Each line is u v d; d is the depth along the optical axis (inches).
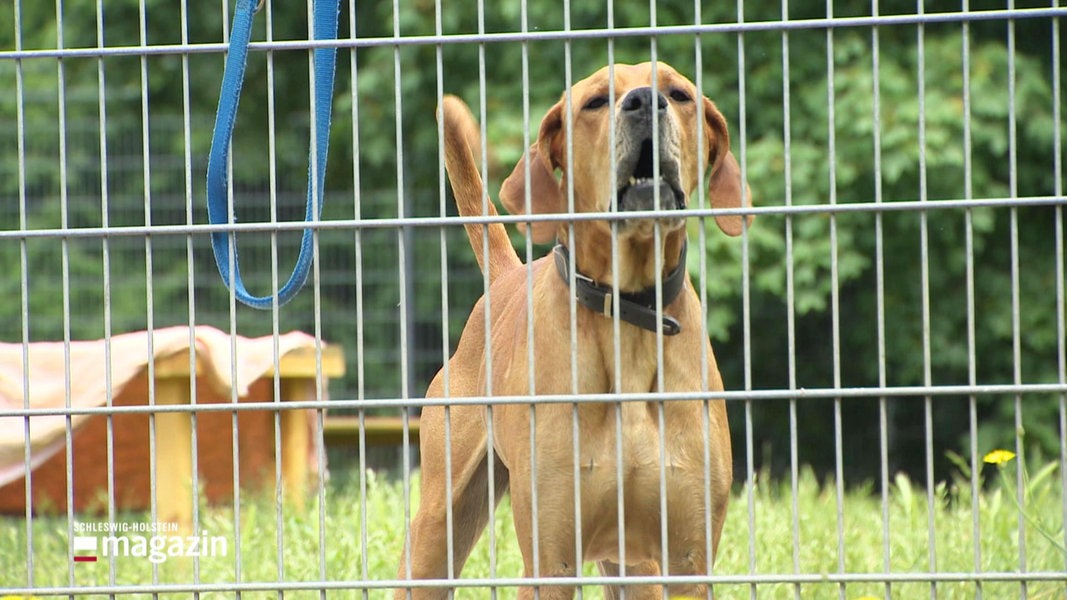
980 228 607.8
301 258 201.0
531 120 612.4
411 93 652.7
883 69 596.1
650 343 216.7
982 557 301.9
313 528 339.3
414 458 629.3
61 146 185.5
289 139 703.1
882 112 585.0
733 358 673.6
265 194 699.4
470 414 253.1
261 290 682.2
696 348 221.8
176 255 698.2
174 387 357.4
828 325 661.9
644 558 228.5
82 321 689.6
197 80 714.8
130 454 418.6
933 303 636.7
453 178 272.5
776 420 668.7
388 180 685.3
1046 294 628.4
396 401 180.9
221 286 688.4
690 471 215.9
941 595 284.0
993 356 639.8
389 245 679.7
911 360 637.9
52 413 185.3
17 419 358.0
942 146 576.7
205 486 417.1
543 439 216.8
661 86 222.5
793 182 588.1
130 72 718.5
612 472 214.1
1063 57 621.6
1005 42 607.5
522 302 241.9
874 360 654.5
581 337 216.7
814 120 599.8
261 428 434.6
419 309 679.1
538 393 218.7
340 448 598.2
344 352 673.0
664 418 205.5
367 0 679.7
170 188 709.9
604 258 217.6
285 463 418.0
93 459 420.2
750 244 580.7
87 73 717.9
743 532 338.6
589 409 216.1
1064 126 596.7
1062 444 178.1
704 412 190.4
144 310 689.6
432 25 635.5
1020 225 631.8
